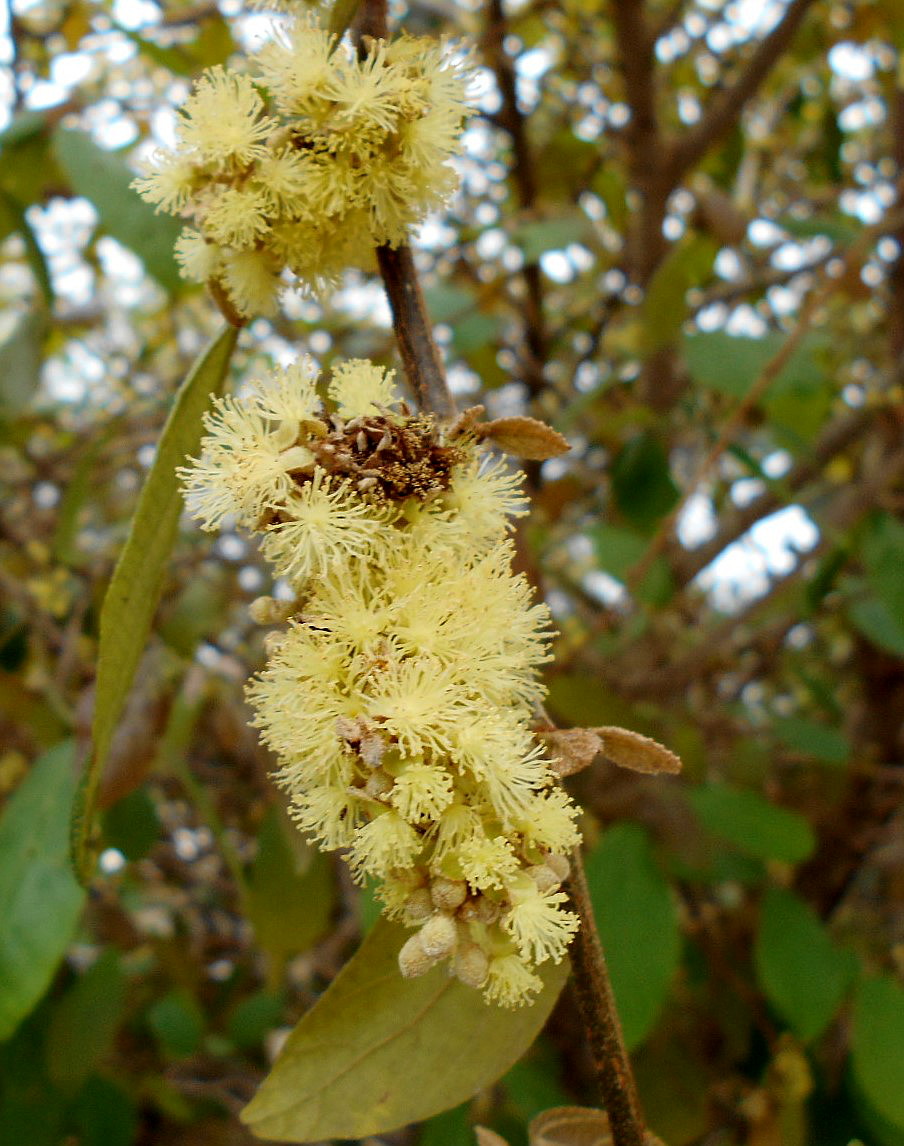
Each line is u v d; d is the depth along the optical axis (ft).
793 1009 0.71
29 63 0.93
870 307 1.28
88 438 1.06
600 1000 0.37
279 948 0.73
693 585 1.31
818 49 1.18
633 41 0.92
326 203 0.39
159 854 1.28
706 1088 0.84
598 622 0.86
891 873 1.14
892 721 1.13
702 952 0.93
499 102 1.02
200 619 0.78
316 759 0.35
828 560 0.87
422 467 0.36
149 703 0.71
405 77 0.39
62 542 0.88
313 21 0.40
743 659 1.26
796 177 1.40
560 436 0.37
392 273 0.40
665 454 0.86
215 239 0.40
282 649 0.36
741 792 0.75
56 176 0.81
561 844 0.34
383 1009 0.40
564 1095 0.80
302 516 0.35
